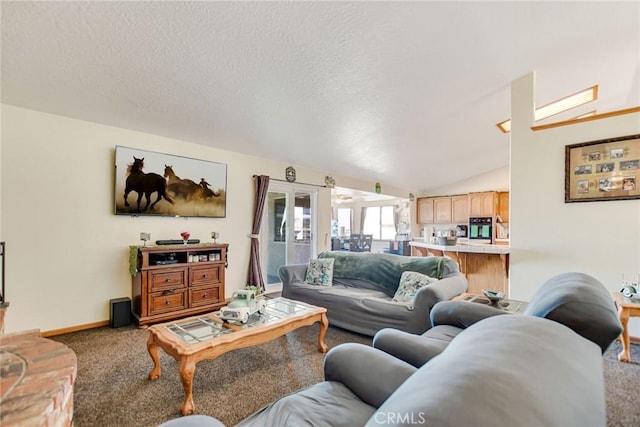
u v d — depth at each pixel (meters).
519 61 2.96
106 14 1.89
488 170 7.11
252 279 4.57
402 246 8.05
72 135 3.10
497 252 3.74
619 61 3.09
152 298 3.27
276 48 2.37
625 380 2.16
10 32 1.93
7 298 2.74
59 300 3.01
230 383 2.14
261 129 3.79
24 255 2.83
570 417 0.52
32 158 2.87
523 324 0.81
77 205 3.12
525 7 2.20
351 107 3.44
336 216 10.66
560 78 3.42
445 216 7.80
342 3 2.02
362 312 3.04
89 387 2.07
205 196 4.10
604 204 2.89
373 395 1.27
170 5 1.88
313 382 2.16
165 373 2.27
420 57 2.68
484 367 0.56
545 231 3.16
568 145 3.05
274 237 5.12
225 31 2.14
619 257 2.82
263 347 2.77
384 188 7.30
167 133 3.66
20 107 2.81
